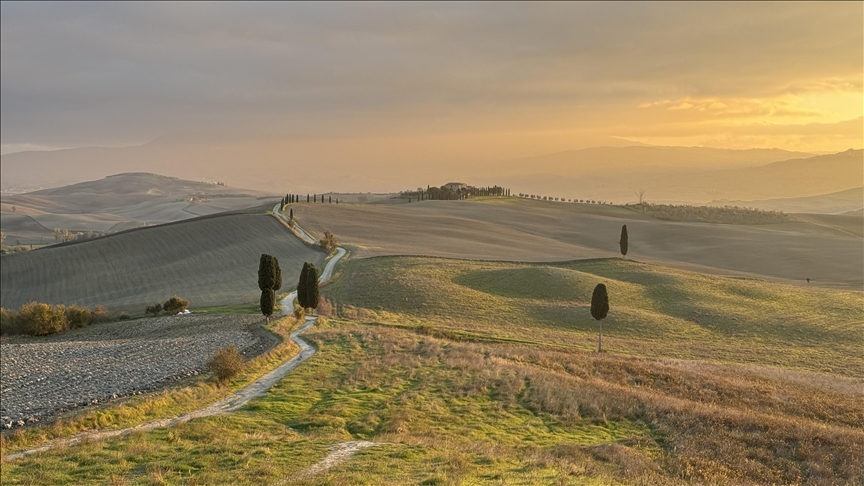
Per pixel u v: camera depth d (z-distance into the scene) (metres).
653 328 70.25
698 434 27.86
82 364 45.28
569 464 22.30
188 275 109.31
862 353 62.47
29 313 73.25
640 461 23.73
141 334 66.69
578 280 89.12
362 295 79.69
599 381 37.88
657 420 30.06
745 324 72.81
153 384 36.12
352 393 32.44
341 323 62.09
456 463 20.55
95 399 32.75
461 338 58.41
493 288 87.44
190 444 22.91
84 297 101.81
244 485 18.05
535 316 73.94
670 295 85.69
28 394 35.28
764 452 25.91
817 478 23.47
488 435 26.81
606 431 28.70
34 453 22.06
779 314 77.06
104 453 21.44
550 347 55.84
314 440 23.89
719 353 61.25
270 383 35.31
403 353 43.31
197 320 68.06
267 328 55.69
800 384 44.69
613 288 87.38
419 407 29.97
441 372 37.31
